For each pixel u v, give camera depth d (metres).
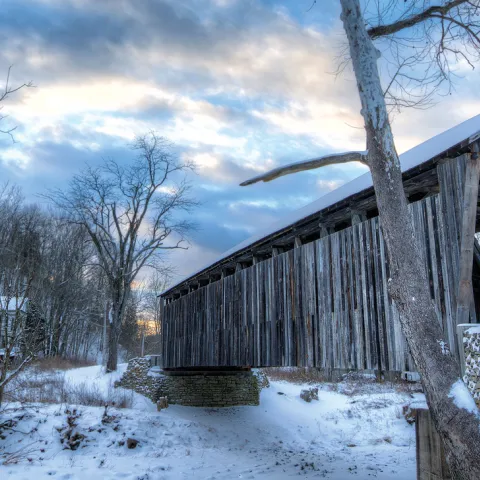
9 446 10.21
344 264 8.66
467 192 6.26
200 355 14.60
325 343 8.96
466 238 6.21
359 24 4.79
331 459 11.98
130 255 23.42
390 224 4.41
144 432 12.53
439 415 3.79
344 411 18.41
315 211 9.05
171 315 18.06
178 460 11.12
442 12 5.32
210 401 18.17
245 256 12.25
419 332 4.05
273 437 14.93
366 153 4.80
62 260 29.59
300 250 10.07
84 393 15.31
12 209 27.58
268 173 5.18
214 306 13.95
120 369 21.92
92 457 10.47
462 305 6.13
